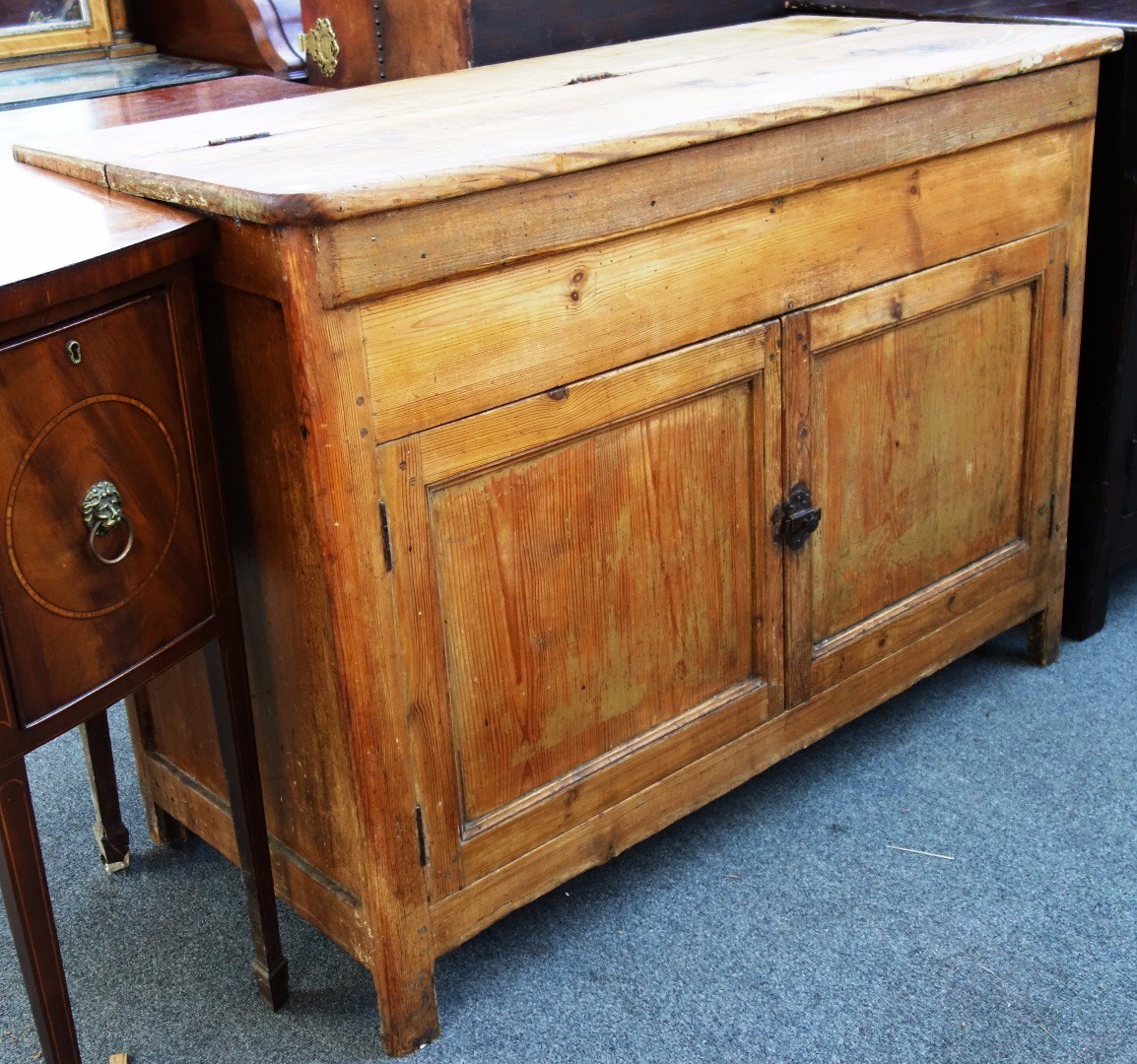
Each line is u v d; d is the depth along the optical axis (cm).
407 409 151
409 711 161
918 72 189
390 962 168
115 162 161
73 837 220
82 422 136
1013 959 183
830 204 187
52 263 129
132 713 206
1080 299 229
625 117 170
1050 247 221
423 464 154
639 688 189
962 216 205
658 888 200
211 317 156
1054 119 211
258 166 153
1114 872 198
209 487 154
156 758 206
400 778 162
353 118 183
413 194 141
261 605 169
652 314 172
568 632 177
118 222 145
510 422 161
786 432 193
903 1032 172
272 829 187
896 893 196
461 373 155
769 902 196
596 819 188
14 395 128
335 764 166
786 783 223
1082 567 255
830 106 178
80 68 316
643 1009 178
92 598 141
